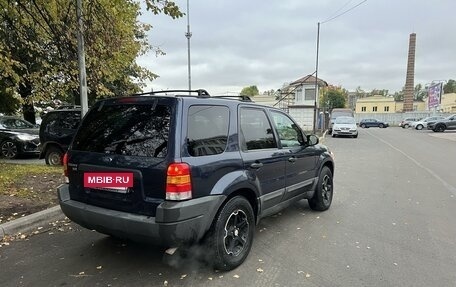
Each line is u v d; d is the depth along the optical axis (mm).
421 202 6867
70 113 9836
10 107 13555
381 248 4473
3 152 12828
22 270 3795
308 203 6594
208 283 3521
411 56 74125
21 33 9773
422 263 4023
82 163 3852
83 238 4734
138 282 3533
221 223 3648
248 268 3865
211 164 3555
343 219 5703
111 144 3715
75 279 3594
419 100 109812
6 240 4652
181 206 3236
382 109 92938
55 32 8961
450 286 3490
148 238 3322
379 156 15000
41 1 8547
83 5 8398
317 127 31625
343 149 18281
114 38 9500
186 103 3492
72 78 10977
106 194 3666
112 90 16938
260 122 4566
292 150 5098
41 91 12773
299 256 4203
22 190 6699
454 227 5320
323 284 3523
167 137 3348
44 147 10023
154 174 3320
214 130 3756
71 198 4023
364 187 8312
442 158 14273
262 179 4332
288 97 43250
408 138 27594
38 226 5191
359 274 3740
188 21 21359
